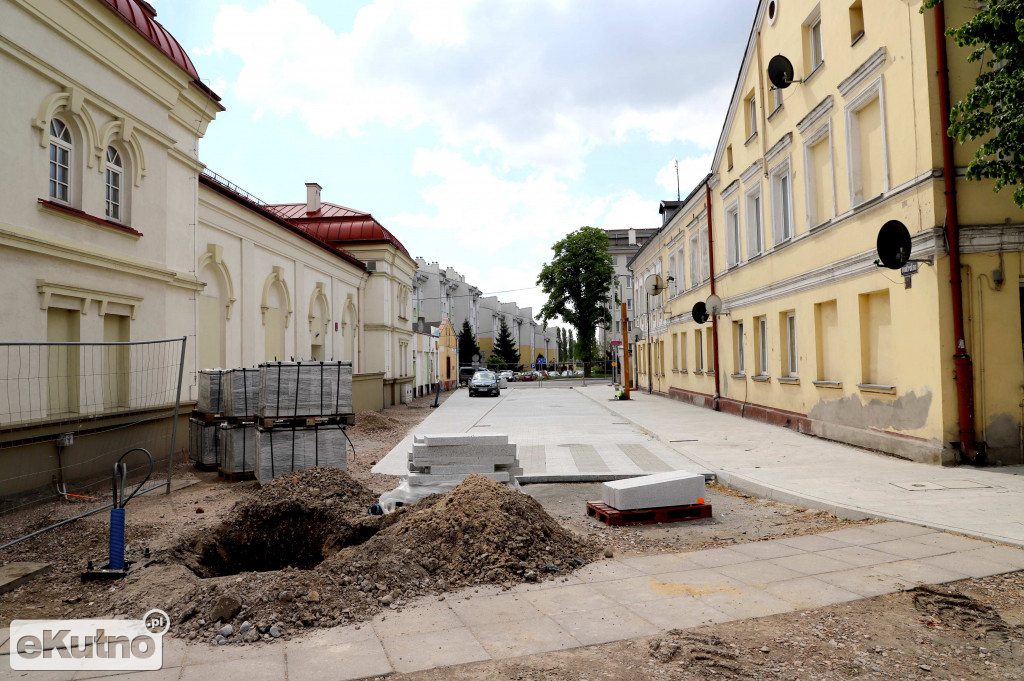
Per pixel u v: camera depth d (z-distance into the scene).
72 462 9.30
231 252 16.23
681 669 3.55
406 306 36.38
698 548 6.16
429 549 5.53
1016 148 7.06
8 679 3.68
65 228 9.35
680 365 28.02
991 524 6.20
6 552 6.36
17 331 8.45
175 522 7.64
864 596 4.57
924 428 9.66
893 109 10.26
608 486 7.70
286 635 4.20
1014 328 9.12
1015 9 6.75
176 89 12.25
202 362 14.90
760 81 16.55
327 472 8.30
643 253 36.69
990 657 3.63
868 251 11.08
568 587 5.03
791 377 15.10
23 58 8.48
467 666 3.67
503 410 26.34
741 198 18.66
